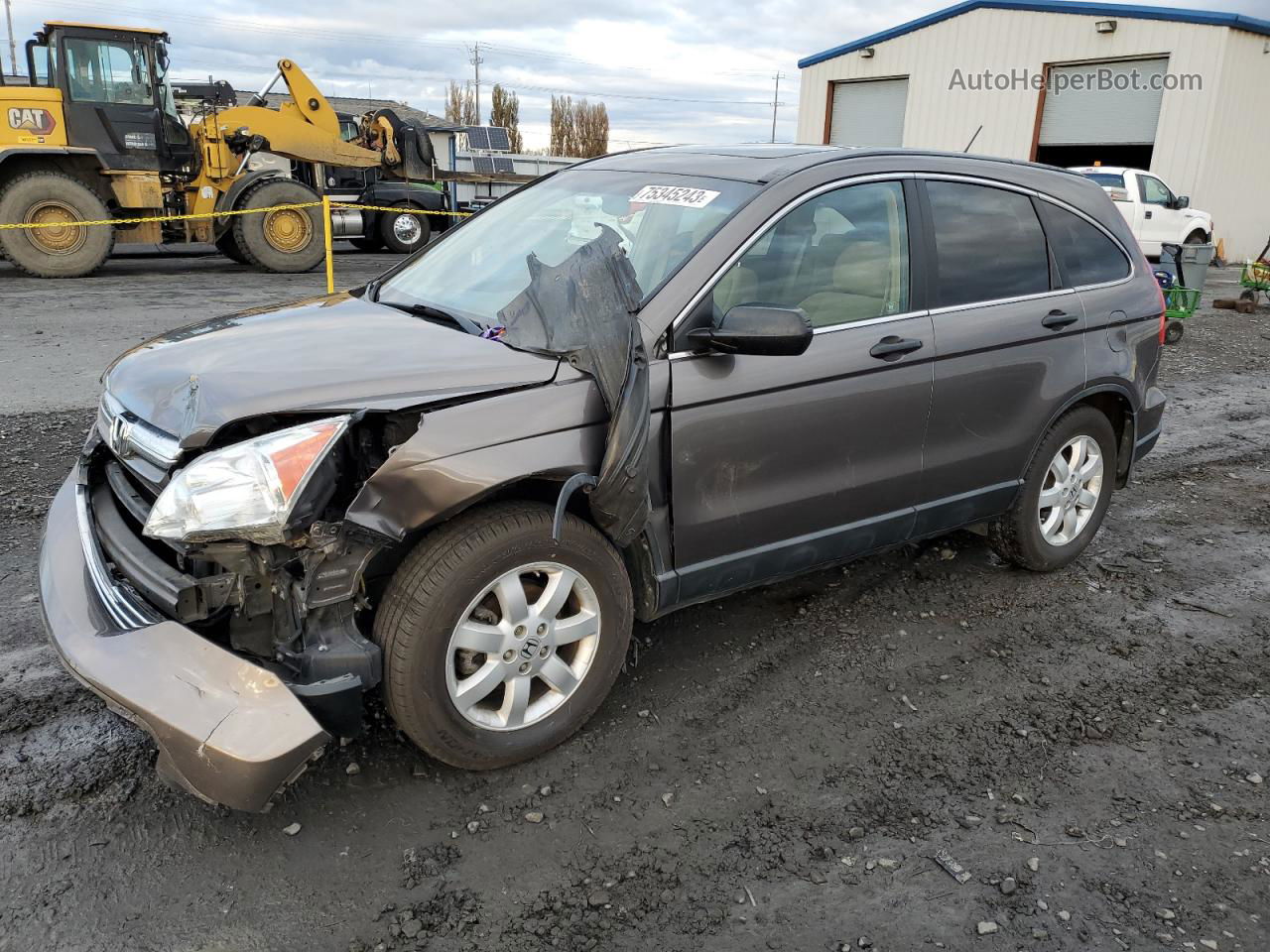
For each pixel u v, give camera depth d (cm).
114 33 1338
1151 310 453
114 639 243
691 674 353
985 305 382
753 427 316
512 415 267
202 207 1487
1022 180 410
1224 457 667
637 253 324
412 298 361
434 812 274
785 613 404
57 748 294
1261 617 420
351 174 1816
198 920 234
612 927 237
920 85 2500
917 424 363
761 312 286
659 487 302
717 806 283
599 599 295
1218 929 244
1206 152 2062
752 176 338
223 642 258
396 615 261
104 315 1047
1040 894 253
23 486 507
